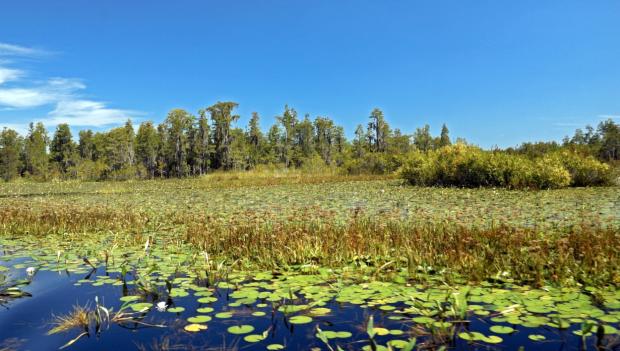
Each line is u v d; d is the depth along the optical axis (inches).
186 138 2832.2
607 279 177.0
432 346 121.0
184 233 322.3
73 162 3043.8
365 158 1459.2
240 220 364.2
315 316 147.6
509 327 132.3
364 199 529.0
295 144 3233.3
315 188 806.5
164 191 874.8
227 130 2915.8
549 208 391.2
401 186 769.6
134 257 249.3
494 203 441.7
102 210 460.1
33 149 2974.9
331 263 221.9
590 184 662.5
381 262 220.7
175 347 122.2
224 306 160.1
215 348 121.2
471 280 185.9
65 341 127.6
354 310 153.2
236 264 226.5
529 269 195.6
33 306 162.1
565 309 146.8
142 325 140.3
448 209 400.2
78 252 265.9
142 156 2930.6
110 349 120.9
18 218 393.4
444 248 228.2
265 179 1309.1
